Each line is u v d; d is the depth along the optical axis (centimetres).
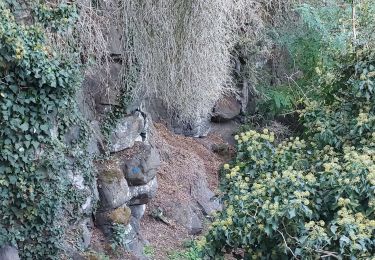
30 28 591
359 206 412
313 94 921
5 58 570
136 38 755
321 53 1070
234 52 1173
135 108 807
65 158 645
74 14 640
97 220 736
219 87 914
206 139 1209
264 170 487
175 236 866
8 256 589
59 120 649
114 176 746
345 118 530
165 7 759
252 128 1255
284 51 1230
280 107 1216
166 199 912
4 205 598
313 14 1024
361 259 370
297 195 391
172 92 830
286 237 401
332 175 420
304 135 632
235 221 425
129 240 755
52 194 629
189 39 795
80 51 662
